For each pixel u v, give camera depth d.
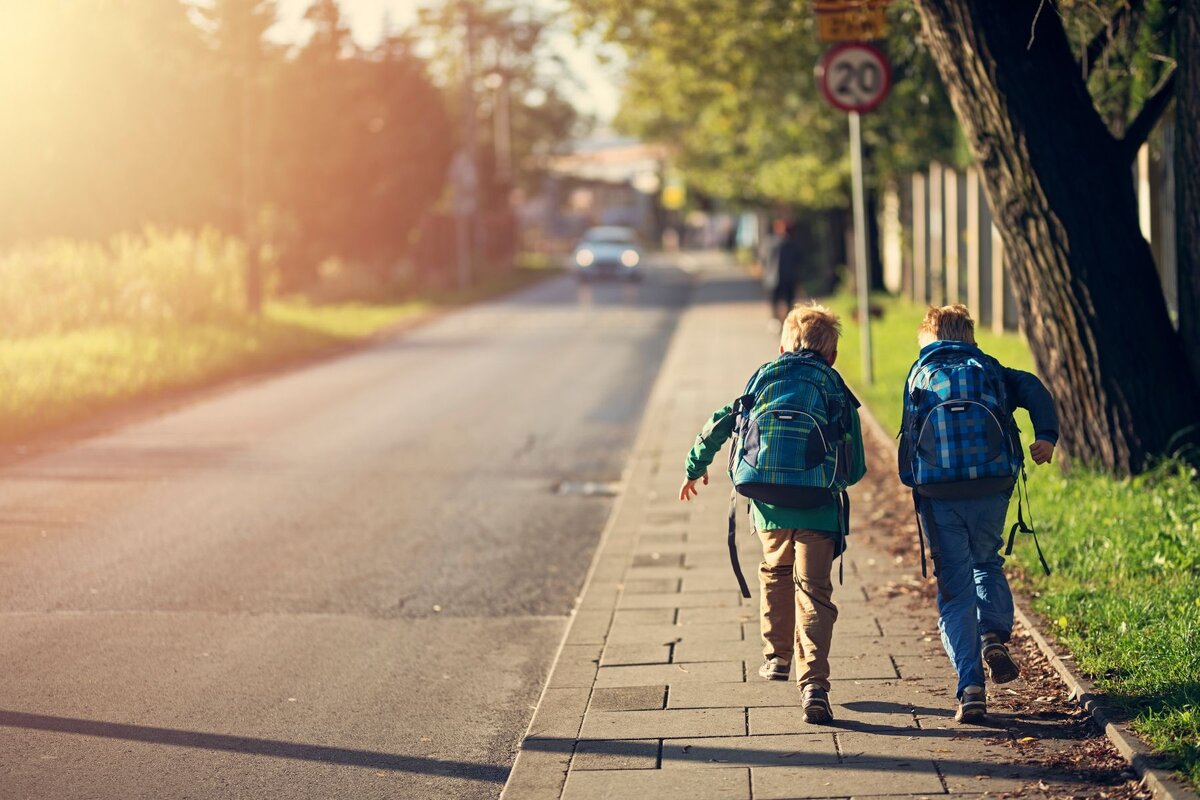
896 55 16.70
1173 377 9.85
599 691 6.61
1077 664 6.41
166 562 9.88
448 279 49.19
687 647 7.31
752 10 22.64
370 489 12.76
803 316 6.34
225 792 5.68
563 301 41.19
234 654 7.68
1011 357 18.38
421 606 8.74
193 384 21.30
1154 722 5.48
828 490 6.00
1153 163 15.63
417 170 44.09
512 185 77.62
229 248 30.80
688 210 75.75
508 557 10.10
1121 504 9.09
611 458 14.48
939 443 6.01
